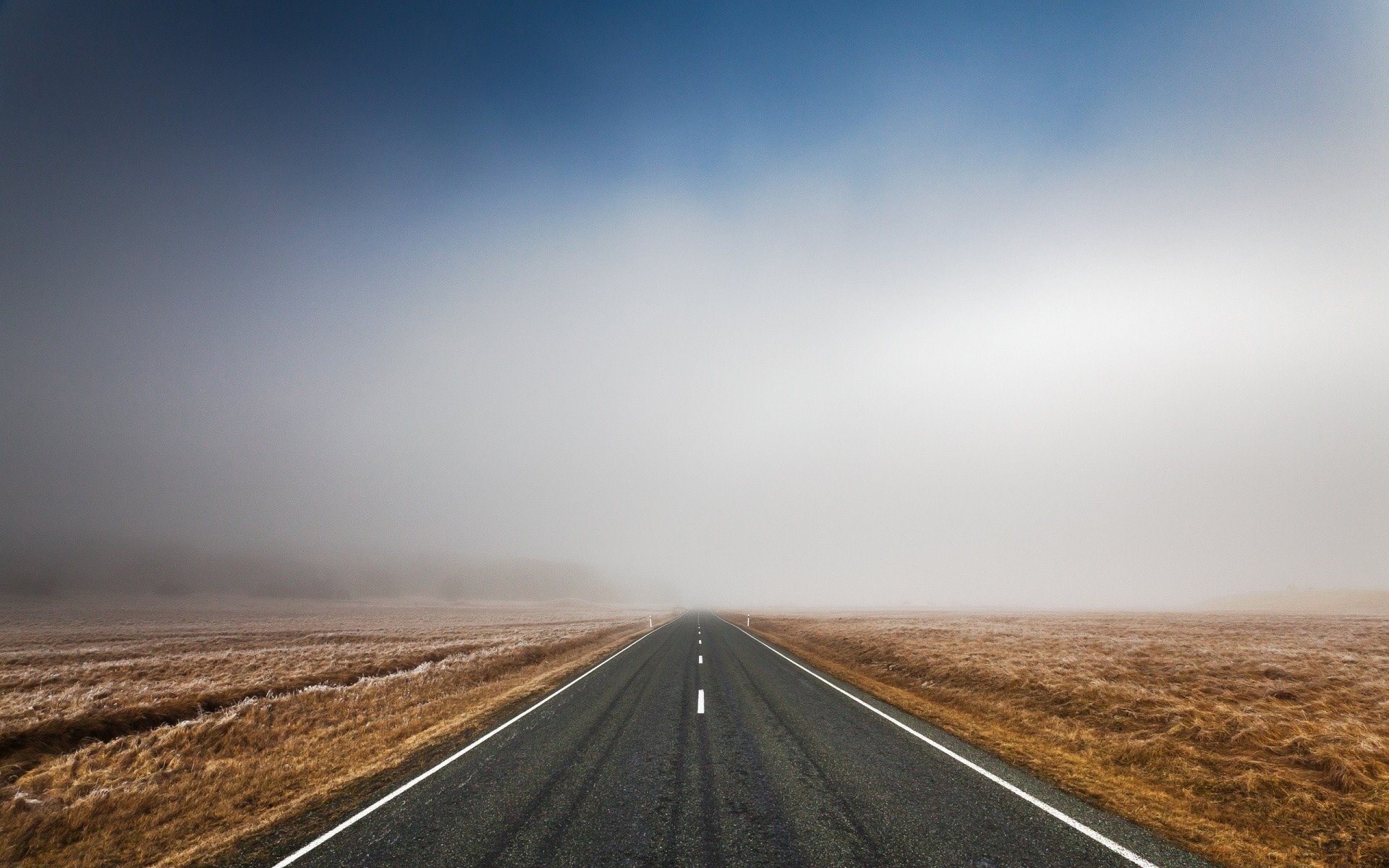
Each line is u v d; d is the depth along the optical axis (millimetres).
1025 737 9344
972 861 4773
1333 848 5059
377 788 6984
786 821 5684
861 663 20250
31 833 5969
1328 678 12156
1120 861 4781
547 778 7234
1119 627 31328
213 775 7891
